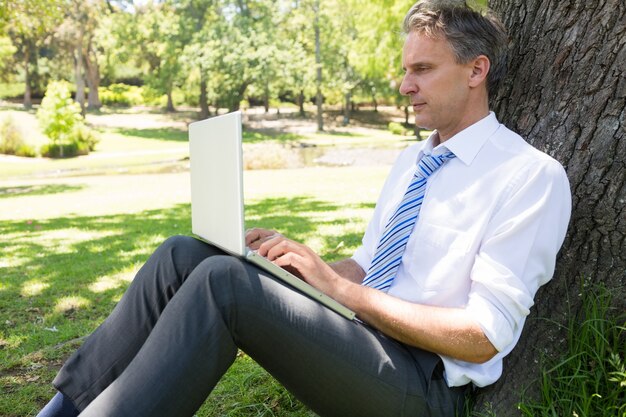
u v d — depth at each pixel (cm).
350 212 853
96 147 3309
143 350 142
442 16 173
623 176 175
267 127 4294
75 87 4850
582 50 184
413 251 172
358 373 151
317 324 149
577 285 181
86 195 1405
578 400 166
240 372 259
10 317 402
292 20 4378
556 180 161
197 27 4266
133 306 169
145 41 4341
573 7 187
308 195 1148
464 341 152
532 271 160
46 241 734
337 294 161
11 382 282
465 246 165
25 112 4125
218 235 161
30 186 1727
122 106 4944
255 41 4069
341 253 550
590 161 180
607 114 178
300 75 4128
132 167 2525
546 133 191
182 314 141
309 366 149
